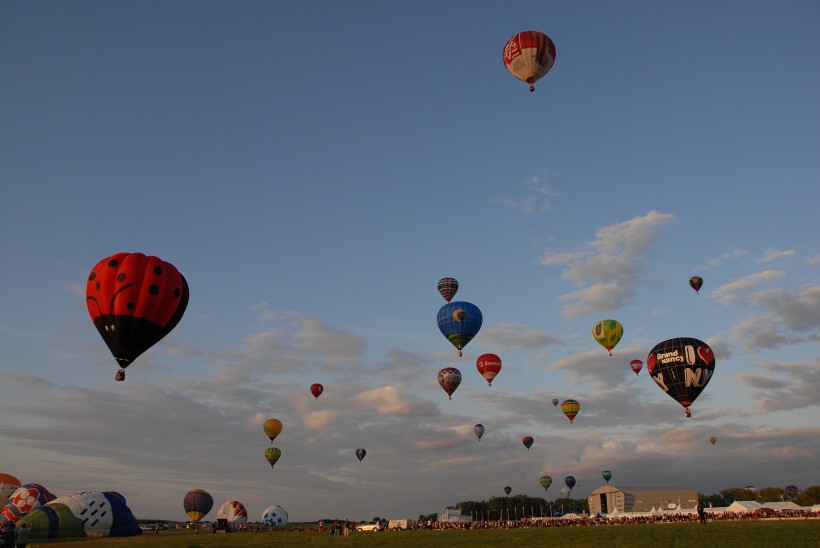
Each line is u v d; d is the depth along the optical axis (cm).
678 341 5272
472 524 9219
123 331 3322
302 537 5334
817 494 13838
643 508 10950
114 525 5566
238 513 9675
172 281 3462
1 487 6366
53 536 5112
